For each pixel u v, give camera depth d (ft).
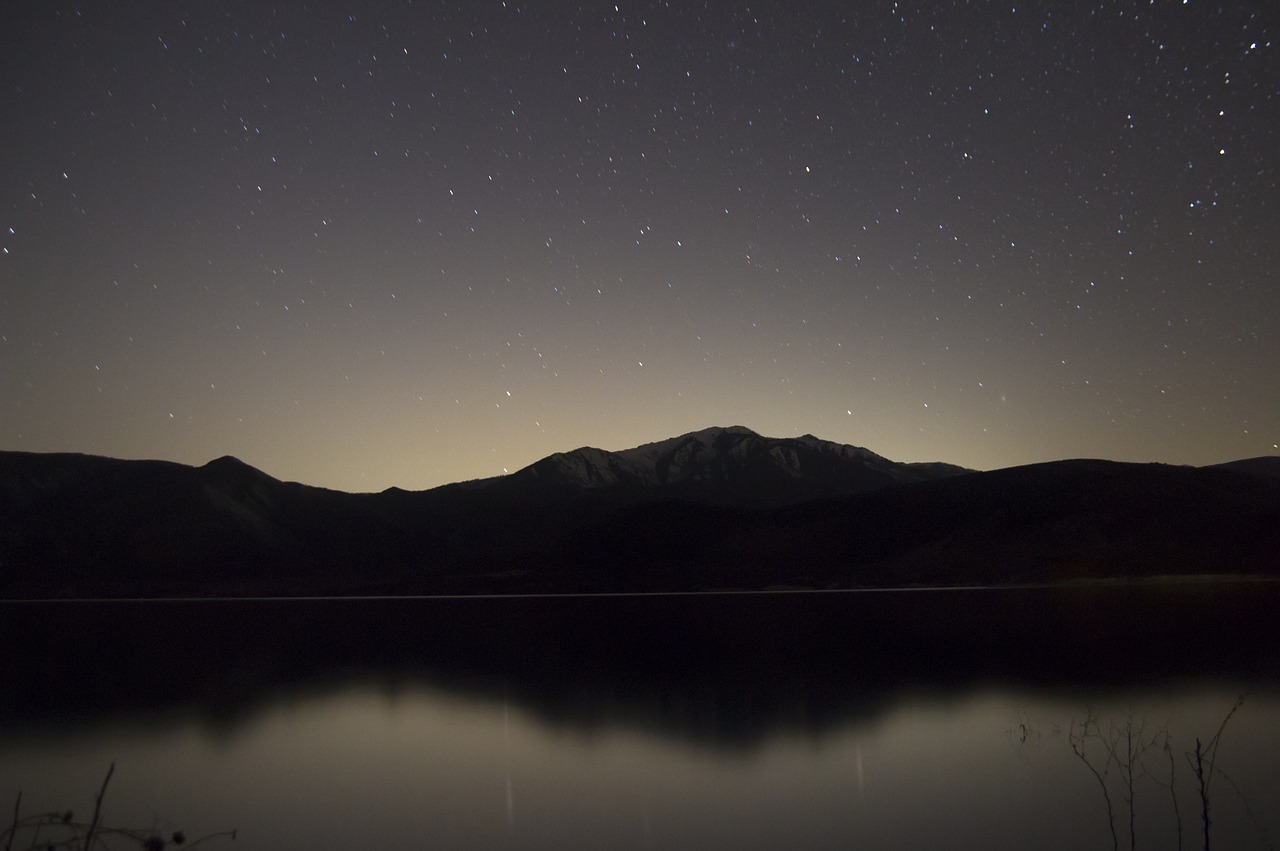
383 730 50.21
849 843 27.96
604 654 89.20
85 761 43.09
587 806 33.24
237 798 35.53
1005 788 34.19
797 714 51.39
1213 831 28.04
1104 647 80.48
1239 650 75.92
